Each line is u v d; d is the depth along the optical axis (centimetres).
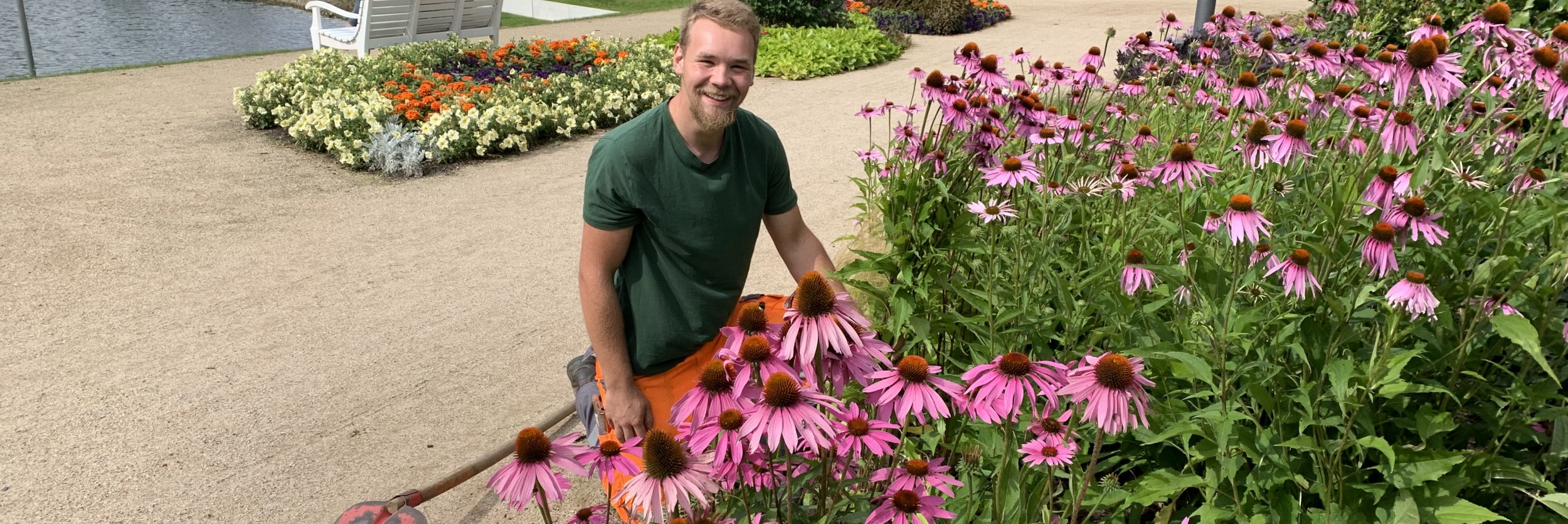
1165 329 238
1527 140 252
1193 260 229
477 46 1037
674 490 158
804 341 168
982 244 272
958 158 286
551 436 328
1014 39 1317
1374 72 311
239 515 286
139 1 1847
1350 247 232
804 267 255
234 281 459
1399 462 202
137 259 481
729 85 203
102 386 358
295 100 752
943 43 1309
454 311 430
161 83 929
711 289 239
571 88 836
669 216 222
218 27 1532
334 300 439
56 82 923
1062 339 254
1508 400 220
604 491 295
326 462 313
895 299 264
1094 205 321
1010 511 201
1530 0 468
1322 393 212
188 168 643
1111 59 1045
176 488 298
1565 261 218
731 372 179
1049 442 195
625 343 239
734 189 225
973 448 230
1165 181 246
